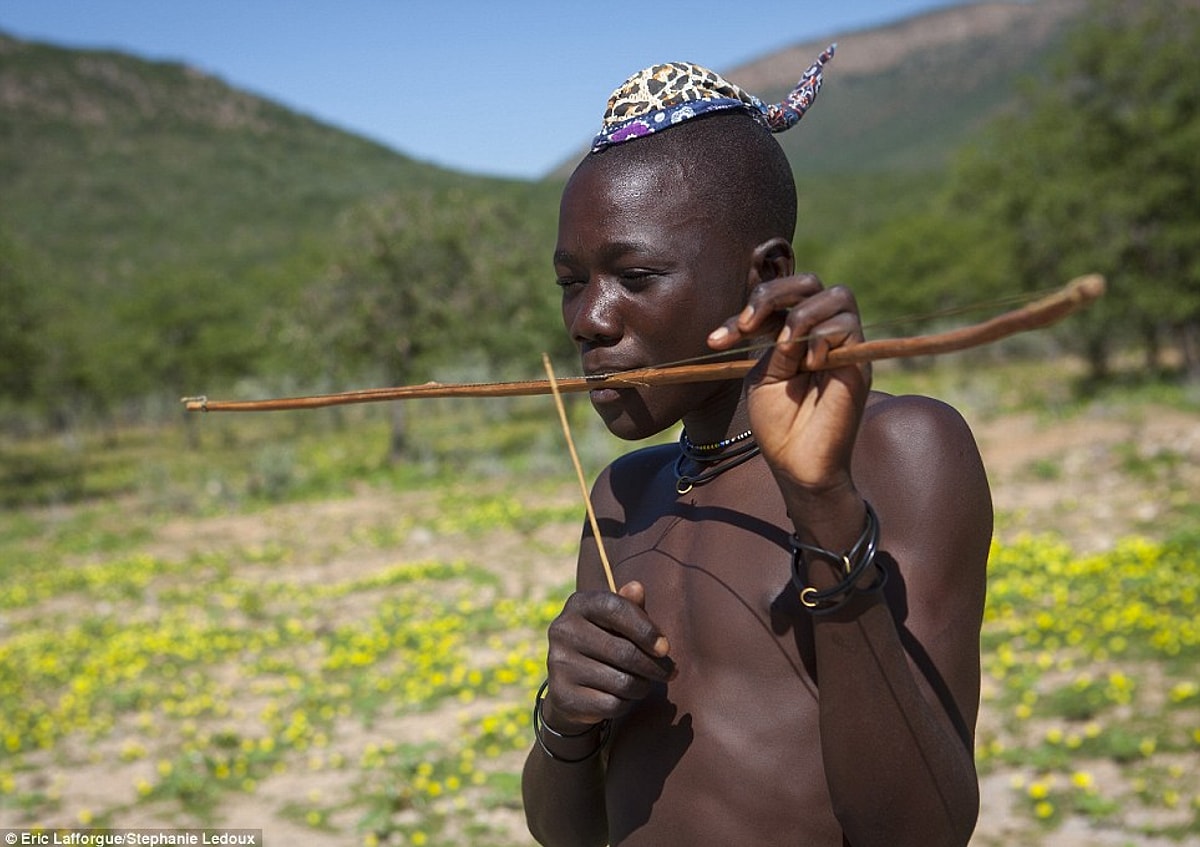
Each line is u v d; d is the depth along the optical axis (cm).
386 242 2527
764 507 127
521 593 1112
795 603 120
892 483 120
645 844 124
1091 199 2308
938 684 114
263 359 4166
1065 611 792
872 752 105
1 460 3538
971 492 121
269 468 2230
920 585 117
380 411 4097
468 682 799
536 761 143
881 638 105
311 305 2586
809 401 99
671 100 125
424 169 18700
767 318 102
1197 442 1442
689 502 135
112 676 897
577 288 129
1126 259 2366
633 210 121
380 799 606
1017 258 2527
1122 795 520
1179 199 2266
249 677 895
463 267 2580
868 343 93
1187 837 476
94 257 11706
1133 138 2305
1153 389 2092
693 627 127
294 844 570
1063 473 1412
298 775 663
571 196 127
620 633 117
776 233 126
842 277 4669
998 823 509
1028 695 638
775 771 118
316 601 1164
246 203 15025
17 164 15788
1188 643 699
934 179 12262
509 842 550
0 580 1500
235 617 1127
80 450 3806
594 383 117
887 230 4778
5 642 1107
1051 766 555
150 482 2370
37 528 2052
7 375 2998
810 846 117
